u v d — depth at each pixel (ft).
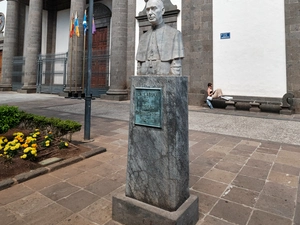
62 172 13.20
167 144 7.89
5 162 12.95
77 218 8.91
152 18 9.21
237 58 37.88
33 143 15.58
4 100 47.01
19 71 70.33
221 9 39.19
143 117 8.43
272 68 35.17
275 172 13.30
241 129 24.14
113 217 8.81
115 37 48.93
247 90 37.11
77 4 54.29
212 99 38.86
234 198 10.45
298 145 18.38
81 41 55.21
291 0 33.47
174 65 8.84
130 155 8.81
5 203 9.88
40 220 8.75
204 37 40.81
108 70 60.85
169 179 7.85
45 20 76.02
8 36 70.28
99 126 25.27
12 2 69.92
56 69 72.64
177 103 7.98
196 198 8.72
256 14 36.17
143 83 8.46
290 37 33.68
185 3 42.70
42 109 35.83
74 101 46.39
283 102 33.32
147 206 8.12
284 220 8.79
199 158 15.71
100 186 11.57
